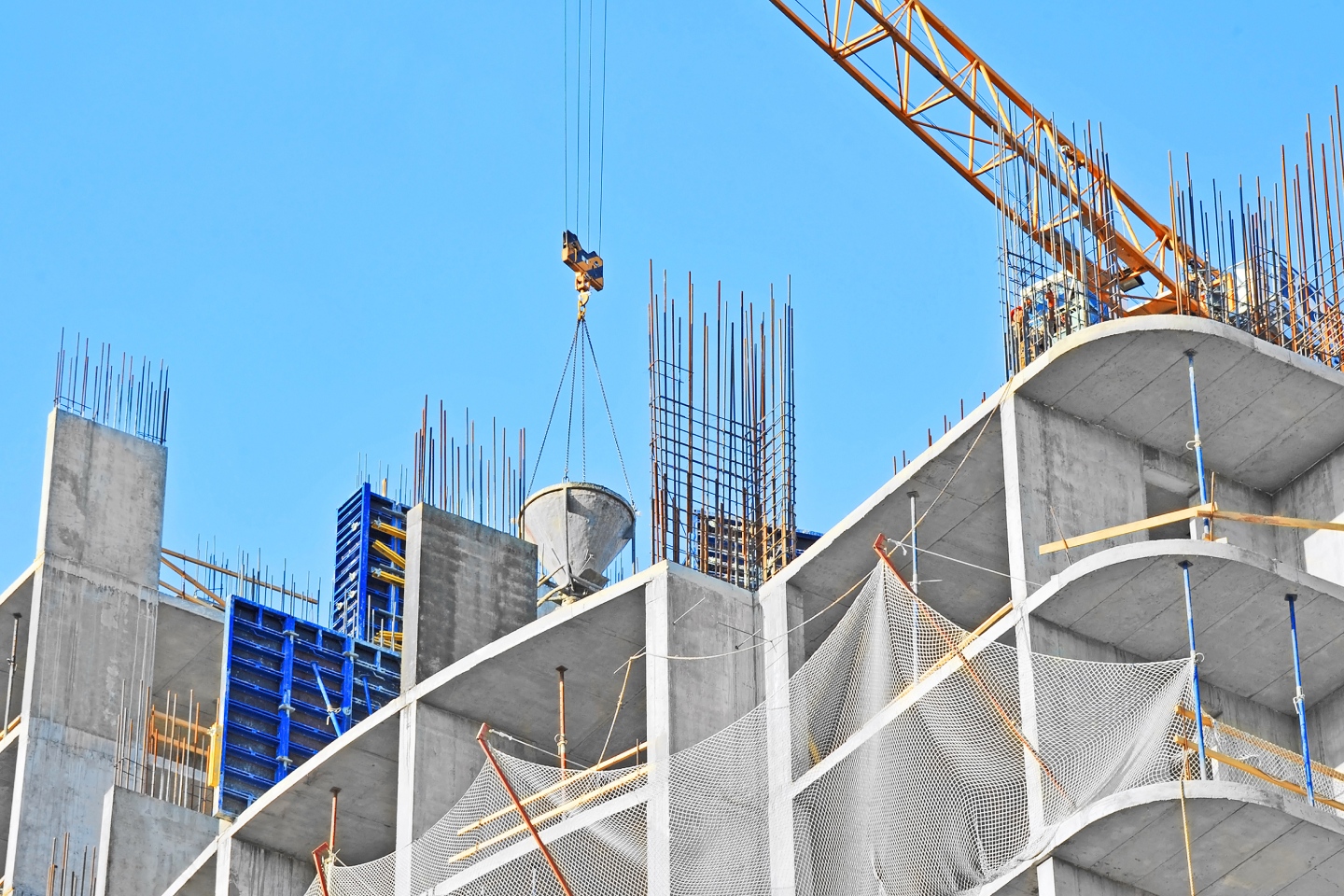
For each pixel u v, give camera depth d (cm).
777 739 3803
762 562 4125
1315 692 3650
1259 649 3566
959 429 3759
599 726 4309
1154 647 3581
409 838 4184
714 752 3803
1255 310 4044
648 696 3894
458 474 4928
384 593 5831
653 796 3778
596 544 4775
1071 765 3372
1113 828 3212
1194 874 3294
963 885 3509
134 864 4838
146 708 5266
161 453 5597
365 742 4350
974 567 3888
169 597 5441
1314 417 3812
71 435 5491
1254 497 3962
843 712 3819
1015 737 3497
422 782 4238
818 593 3984
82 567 5362
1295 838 3194
